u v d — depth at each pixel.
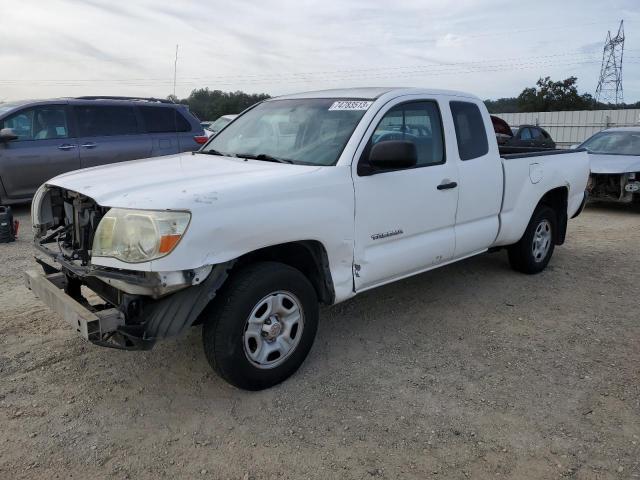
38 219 3.99
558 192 6.27
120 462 2.86
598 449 3.05
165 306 3.07
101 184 3.41
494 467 2.89
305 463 2.89
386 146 3.72
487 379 3.79
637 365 4.04
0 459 2.84
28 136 9.15
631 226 9.28
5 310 4.78
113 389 3.55
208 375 3.74
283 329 3.56
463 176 4.75
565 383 3.76
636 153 11.12
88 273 3.12
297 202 3.47
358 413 3.34
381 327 4.62
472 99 5.08
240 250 3.19
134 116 10.23
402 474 2.82
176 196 3.04
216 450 2.98
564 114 37.03
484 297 5.40
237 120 5.05
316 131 4.20
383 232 4.10
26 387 3.53
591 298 5.46
